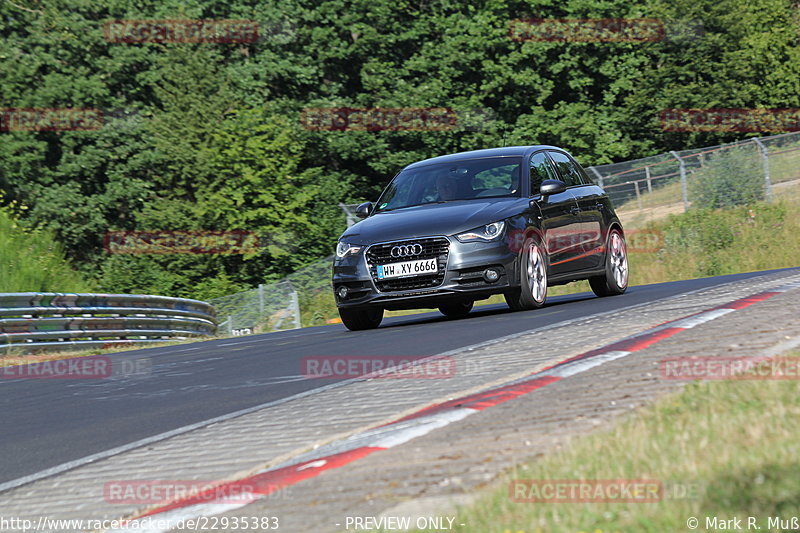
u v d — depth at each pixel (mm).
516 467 12148
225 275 127938
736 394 14430
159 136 132500
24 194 134250
